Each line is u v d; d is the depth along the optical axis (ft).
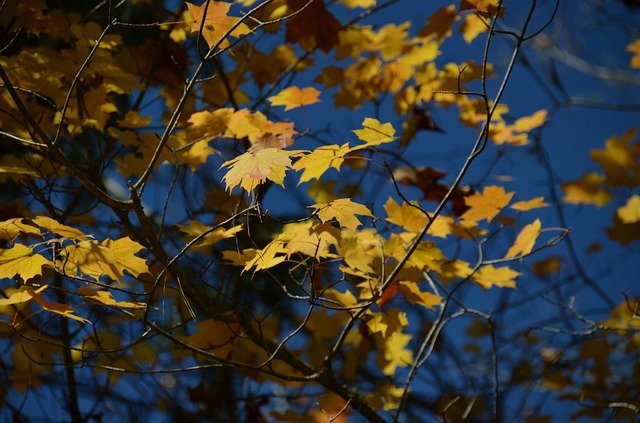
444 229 11.54
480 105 14.35
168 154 12.08
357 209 9.46
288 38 14.20
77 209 14.67
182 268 14.05
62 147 13.92
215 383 15.29
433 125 14.65
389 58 14.55
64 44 14.60
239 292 14.05
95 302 9.45
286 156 9.37
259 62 15.37
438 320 12.01
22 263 9.23
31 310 13.46
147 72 14.66
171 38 14.69
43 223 9.19
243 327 11.89
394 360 13.65
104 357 14.46
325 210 9.46
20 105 9.05
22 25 12.11
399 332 13.64
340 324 13.87
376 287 10.77
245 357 14.02
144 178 9.85
